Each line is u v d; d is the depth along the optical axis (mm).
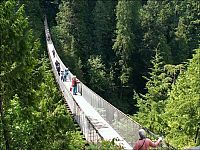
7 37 6750
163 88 35281
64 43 67125
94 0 76562
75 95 23438
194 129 23125
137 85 66500
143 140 7641
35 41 7195
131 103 64750
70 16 70500
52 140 7727
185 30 66438
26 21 6914
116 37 68875
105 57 69500
